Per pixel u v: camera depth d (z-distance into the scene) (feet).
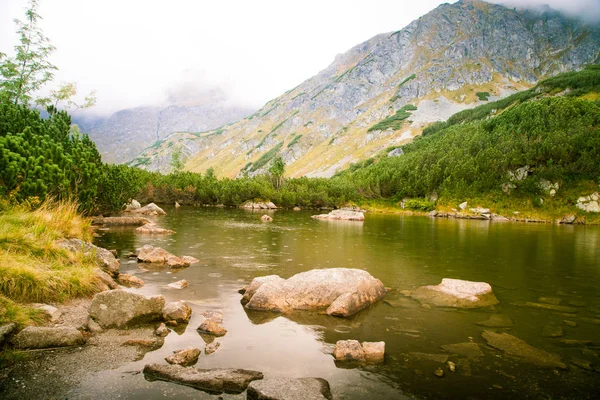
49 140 72.49
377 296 37.65
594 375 21.40
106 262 42.37
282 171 340.59
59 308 28.32
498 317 32.40
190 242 74.64
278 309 32.99
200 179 298.97
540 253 75.77
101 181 103.09
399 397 18.60
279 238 87.61
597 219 217.36
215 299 36.06
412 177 322.34
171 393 18.01
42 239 36.32
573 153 253.85
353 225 139.03
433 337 27.30
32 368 19.74
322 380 19.61
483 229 141.90
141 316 27.99
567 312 34.24
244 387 18.98
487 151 287.69
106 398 17.20
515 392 19.33
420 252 72.23
